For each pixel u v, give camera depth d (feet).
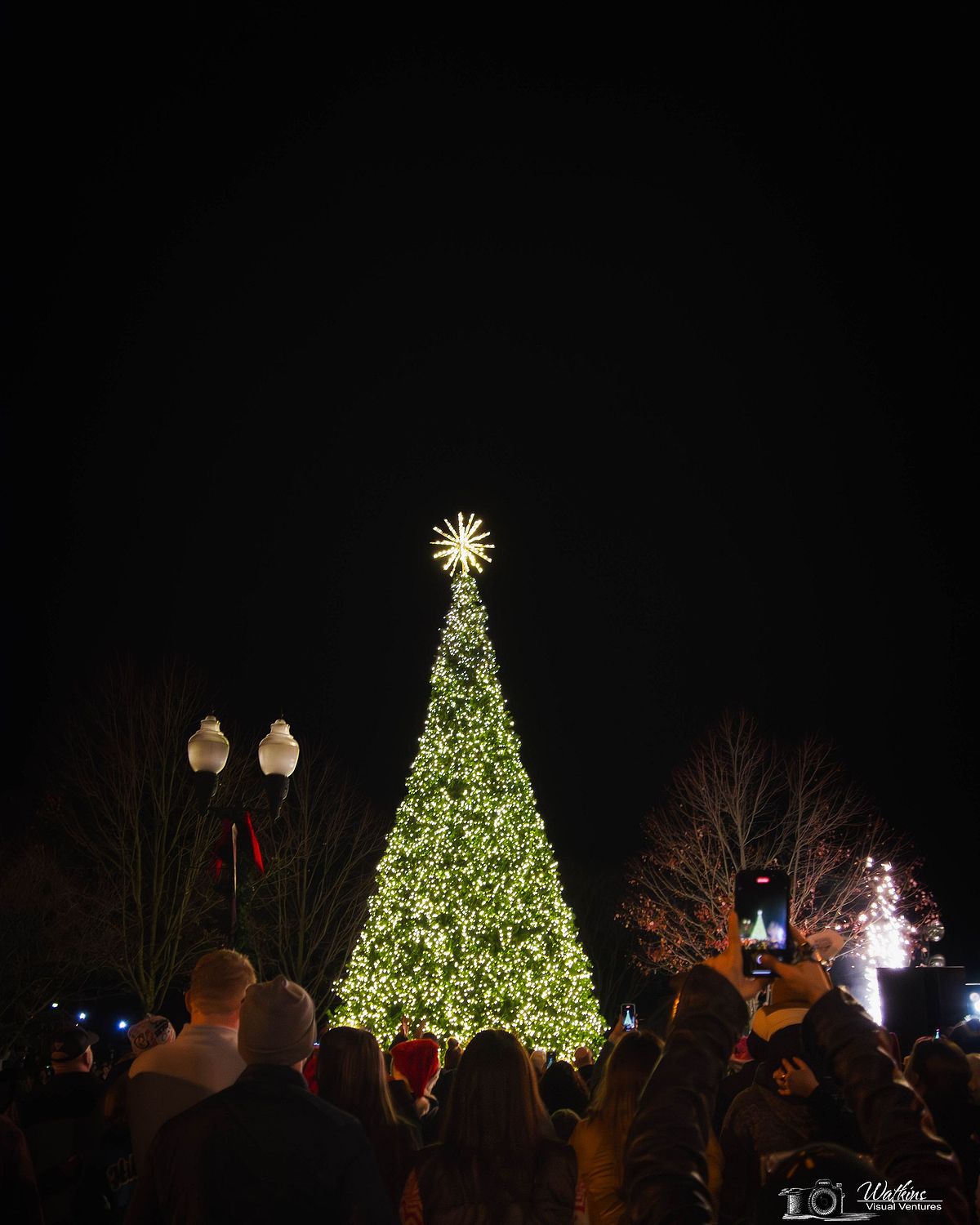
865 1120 8.25
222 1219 12.07
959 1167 7.99
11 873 109.91
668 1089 8.05
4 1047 102.73
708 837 120.78
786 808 122.83
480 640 78.13
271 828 117.70
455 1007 69.05
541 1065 42.29
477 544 81.35
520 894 72.43
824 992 8.77
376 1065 18.76
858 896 112.06
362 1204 12.48
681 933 118.83
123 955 108.17
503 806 73.97
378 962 71.97
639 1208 7.65
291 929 117.39
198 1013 17.71
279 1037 13.28
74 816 116.47
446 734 75.82
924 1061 17.46
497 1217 13.47
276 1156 12.35
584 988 74.59
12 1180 16.11
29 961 107.34
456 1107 14.20
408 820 74.90
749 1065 18.94
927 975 29.48
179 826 107.65
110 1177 20.24
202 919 111.24
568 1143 15.85
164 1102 16.56
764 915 8.76
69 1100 20.90
